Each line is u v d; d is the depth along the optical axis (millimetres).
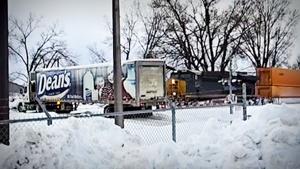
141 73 26234
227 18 61062
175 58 60750
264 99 29766
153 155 9352
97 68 28875
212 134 9961
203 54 60844
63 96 31703
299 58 60719
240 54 60188
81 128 10547
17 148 9297
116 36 12805
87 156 9523
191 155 9281
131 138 11180
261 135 9039
